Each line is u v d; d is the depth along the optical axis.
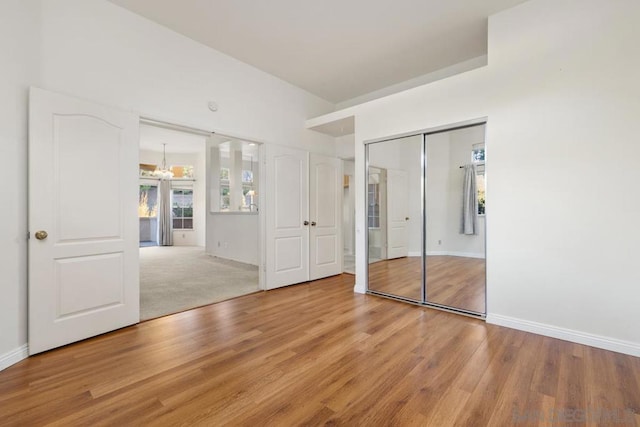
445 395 1.69
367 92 4.66
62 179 2.25
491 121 2.76
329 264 4.77
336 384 1.80
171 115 3.06
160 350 2.23
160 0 2.64
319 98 4.81
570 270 2.38
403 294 3.61
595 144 2.29
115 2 2.65
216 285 4.21
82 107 2.36
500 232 2.71
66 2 2.38
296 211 4.28
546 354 2.15
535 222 2.53
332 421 1.48
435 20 2.91
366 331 2.60
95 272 2.45
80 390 1.73
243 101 3.73
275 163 4.03
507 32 2.69
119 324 2.61
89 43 2.51
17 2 2.08
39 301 2.15
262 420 1.49
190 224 9.47
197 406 1.60
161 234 9.07
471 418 1.50
